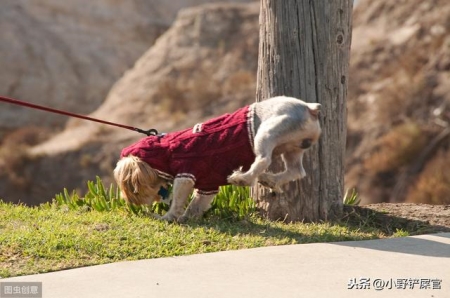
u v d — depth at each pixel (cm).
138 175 1227
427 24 4412
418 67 4166
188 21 5353
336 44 1316
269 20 1325
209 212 1313
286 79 1313
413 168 3575
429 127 3731
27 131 5000
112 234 1150
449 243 1154
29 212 1339
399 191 3525
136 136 4434
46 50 6138
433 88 3944
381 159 3656
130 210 1307
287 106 1156
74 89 6106
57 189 4244
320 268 1016
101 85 6206
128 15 6706
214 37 5209
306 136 1161
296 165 1207
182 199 1234
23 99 5909
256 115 1177
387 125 3862
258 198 1348
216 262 1038
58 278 965
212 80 4850
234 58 5000
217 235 1181
